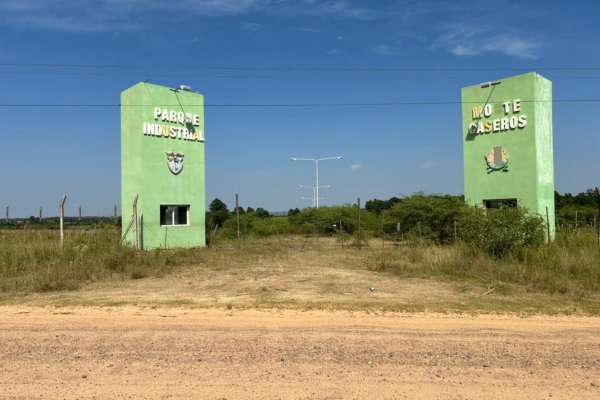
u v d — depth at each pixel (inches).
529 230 653.9
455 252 666.2
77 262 609.9
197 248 957.8
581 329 318.3
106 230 928.9
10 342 283.0
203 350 265.0
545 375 227.3
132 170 957.8
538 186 817.5
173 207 1008.2
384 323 332.5
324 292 467.2
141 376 224.4
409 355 257.3
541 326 326.6
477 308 389.1
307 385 213.6
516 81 848.9
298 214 1679.4
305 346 273.1
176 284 523.5
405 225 1089.4
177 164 1000.2
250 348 269.0
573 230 778.2
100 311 373.7
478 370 234.1
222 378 221.6
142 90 941.8
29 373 228.7
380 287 498.6
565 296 448.5
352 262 748.6
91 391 206.5
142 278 572.7
